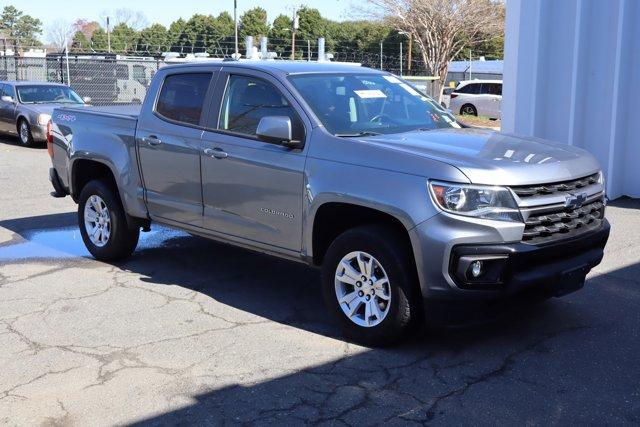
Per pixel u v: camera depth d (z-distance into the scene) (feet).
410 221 15.10
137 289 21.31
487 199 14.71
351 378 14.99
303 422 13.20
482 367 15.44
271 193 18.04
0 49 133.49
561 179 15.72
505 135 18.63
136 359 16.11
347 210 16.75
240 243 19.33
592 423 13.01
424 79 78.64
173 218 21.16
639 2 33.86
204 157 19.69
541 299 15.99
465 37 122.83
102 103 83.15
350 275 16.67
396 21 123.03
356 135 17.39
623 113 34.68
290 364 15.74
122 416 13.51
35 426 13.17
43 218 31.86
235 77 19.70
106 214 23.85
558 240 15.61
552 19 36.14
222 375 15.23
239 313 19.16
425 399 14.02
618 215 31.35
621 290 20.62
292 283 21.95
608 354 16.07
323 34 209.26
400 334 15.98
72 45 230.89
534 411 13.48
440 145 16.57
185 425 13.15
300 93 18.17
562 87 36.52
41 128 59.52
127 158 22.34
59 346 16.89
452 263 14.79
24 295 20.77
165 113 21.35
